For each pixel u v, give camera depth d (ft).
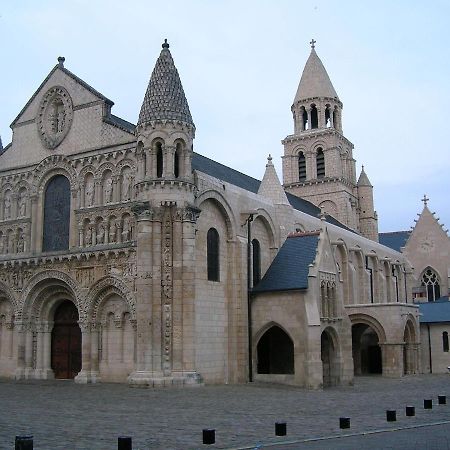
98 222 152.76
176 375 130.72
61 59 168.14
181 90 144.36
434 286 302.25
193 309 133.90
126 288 142.10
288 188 287.07
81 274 150.10
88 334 146.61
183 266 134.31
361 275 232.32
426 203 311.47
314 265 150.20
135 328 139.64
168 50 147.33
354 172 296.92
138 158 141.69
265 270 170.19
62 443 58.95
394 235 378.12
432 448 54.75
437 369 224.74
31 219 164.55
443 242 302.86
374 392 126.62
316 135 284.82
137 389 125.08
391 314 187.21
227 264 154.81
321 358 151.02
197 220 144.05
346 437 62.69
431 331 228.02
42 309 159.53
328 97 289.53
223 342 149.48
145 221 134.92
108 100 158.51
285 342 166.30
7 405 95.30
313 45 298.56
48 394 115.03
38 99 169.89
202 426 71.15
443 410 87.30
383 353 187.83
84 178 157.58
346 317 158.92
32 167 167.32
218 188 151.02
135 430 67.72
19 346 157.28
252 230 167.02
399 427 69.67
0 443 58.29
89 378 144.25
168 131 139.13
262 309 153.89
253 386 140.15
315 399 108.17
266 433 65.62
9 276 163.22
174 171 139.23
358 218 295.28
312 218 204.23
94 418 78.64
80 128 160.56
